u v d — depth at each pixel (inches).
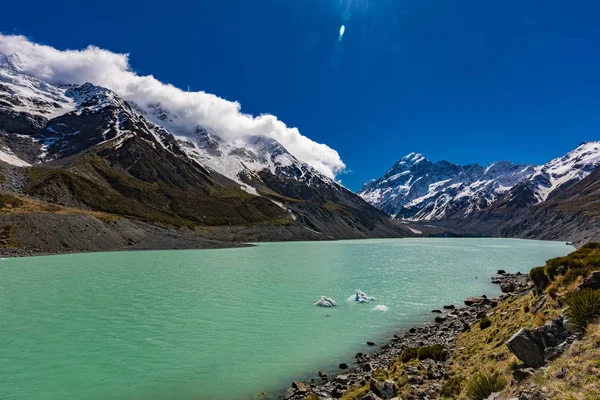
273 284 2239.2
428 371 796.6
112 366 953.5
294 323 1385.3
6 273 2470.5
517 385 517.7
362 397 690.2
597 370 442.9
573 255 919.0
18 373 901.2
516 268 3233.3
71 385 842.2
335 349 1111.6
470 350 877.8
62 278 2311.8
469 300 1723.7
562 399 422.3
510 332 832.3
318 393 806.5
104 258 3521.2
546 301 821.9
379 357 1034.1
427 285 2252.7
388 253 5068.9
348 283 2306.8
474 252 5364.2
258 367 968.3
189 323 1358.3
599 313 563.2
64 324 1314.0
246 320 1416.1
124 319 1392.7
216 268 2992.1
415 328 1317.7
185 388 839.7
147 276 2461.9
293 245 6978.4
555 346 564.4
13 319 1366.9
